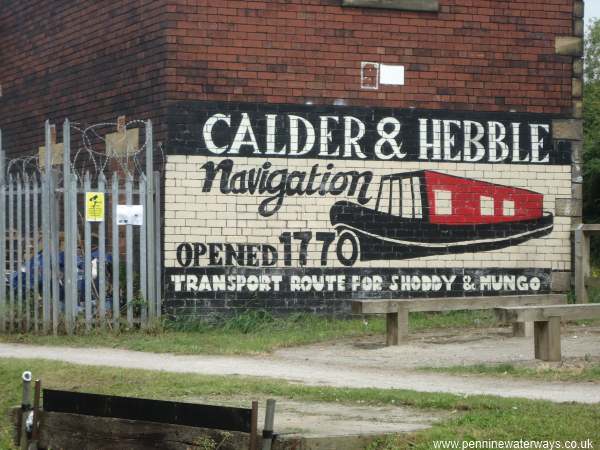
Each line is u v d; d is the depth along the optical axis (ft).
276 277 69.41
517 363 51.70
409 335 65.00
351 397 40.27
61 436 33.35
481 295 72.79
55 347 59.62
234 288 68.74
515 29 73.77
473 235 72.79
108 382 45.80
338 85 70.74
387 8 71.56
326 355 56.75
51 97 81.30
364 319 70.49
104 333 63.72
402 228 71.61
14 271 66.74
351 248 70.69
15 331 64.69
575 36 74.74
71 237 63.36
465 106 72.84
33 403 35.96
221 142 68.85
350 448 31.91
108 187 73.10
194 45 68.59
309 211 70.13
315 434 32.12
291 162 69.92
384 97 71.46
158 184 65.36
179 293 67.87
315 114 70.28
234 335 65.10
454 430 33.58
